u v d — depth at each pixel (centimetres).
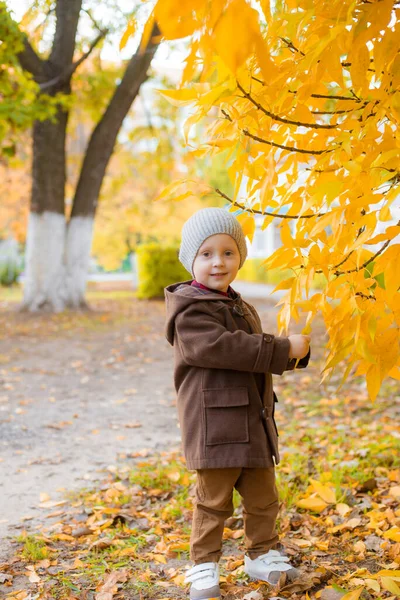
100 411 603
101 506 344
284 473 379
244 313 242
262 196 189
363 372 195
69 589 249
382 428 482
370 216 167
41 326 1180
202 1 105
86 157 1385
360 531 293
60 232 1372
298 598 230
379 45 156
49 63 1248
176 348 238
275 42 186
